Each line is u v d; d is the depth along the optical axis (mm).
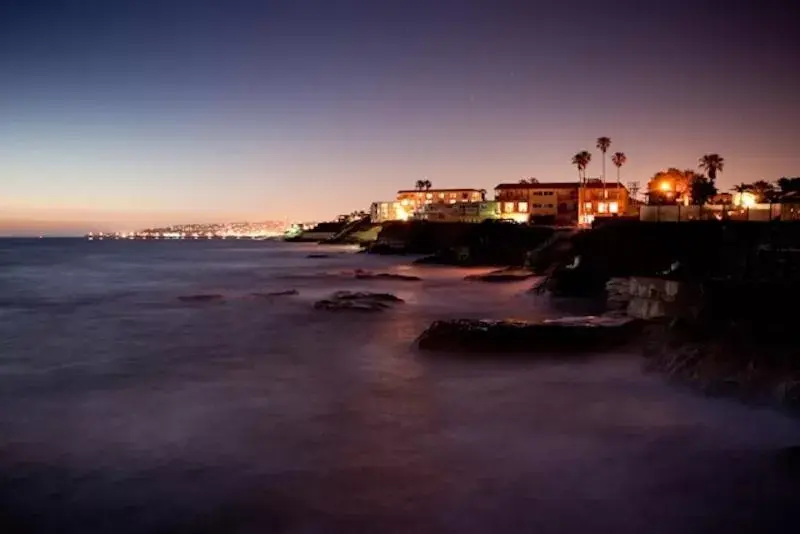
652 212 56969
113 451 15234
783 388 17562
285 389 21156
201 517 11914
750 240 44438
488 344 25766
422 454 14969
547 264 63969
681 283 27891
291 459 14695
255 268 93125
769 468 13961
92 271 87250
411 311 41406
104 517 11914
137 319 38531
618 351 25047
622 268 47375
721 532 11336
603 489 13023
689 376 20406
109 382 22266
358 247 169375
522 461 14469
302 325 35562
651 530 11391
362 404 19266
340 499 12609
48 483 13383
